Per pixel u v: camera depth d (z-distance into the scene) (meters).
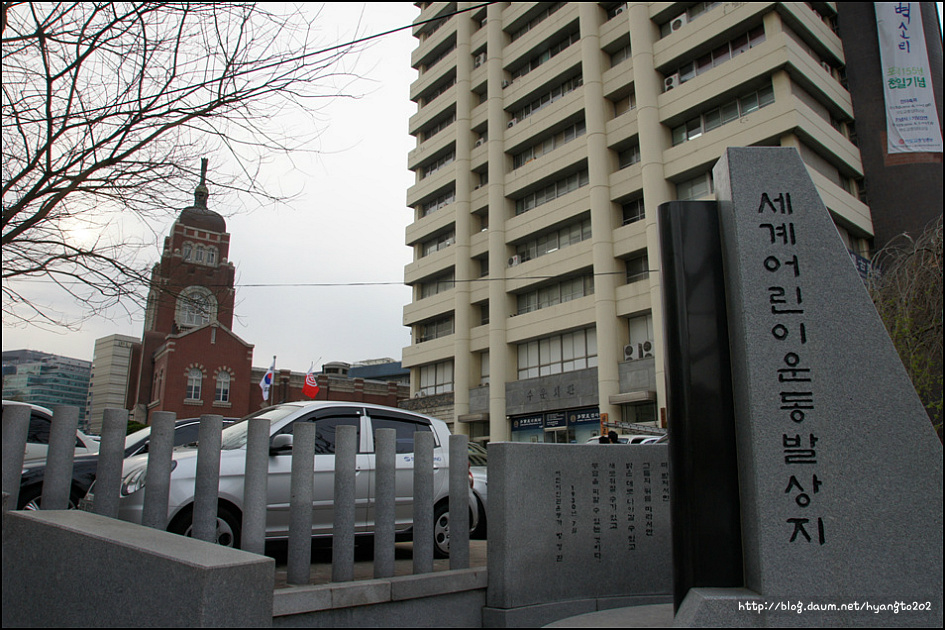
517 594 5.11
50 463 4.42
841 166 23.20
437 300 35.22
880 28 23.28
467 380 31.84
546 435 27.81
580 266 27.27
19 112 6.55
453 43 38.97
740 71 22.94
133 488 5.25
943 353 11.73
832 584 3.80
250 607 3.18
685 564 4.15
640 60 25.94
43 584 3.88
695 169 23.95
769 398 4.05
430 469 5.32
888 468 3.97
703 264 4.57
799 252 4.31
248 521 4.46
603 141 27.17
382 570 4.89
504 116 33.00
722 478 4.22
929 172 22.44
